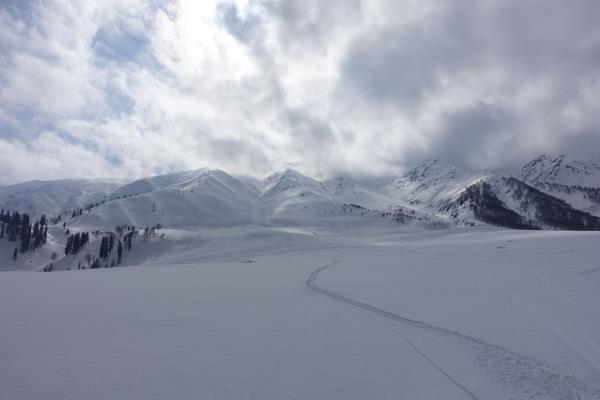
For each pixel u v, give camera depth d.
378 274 26.84
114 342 9.34
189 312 12.98
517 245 54.50
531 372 7.36
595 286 18.80
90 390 6.52
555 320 11.52
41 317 12.28
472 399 6.19
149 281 23.94
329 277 25.08
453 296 16.23
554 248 45.41
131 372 7.33
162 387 6.63
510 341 9.34
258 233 147.75
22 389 6.57
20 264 136.12
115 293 18.11
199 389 6.53
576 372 7.40
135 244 145.62
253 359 8.03
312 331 10.30
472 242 78.31
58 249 153.50
